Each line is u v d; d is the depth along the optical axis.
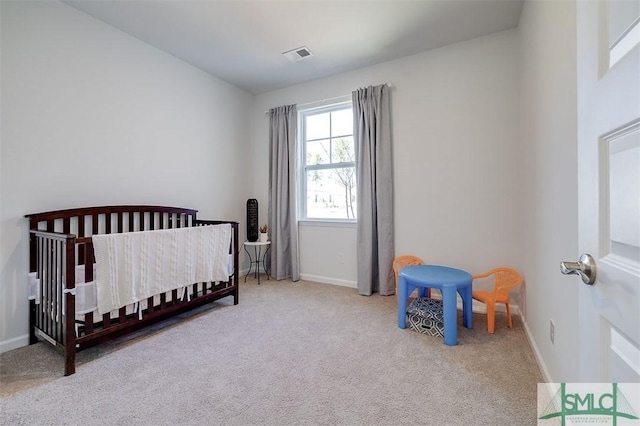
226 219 3.77
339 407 1.42
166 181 3.06
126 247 2.01
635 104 0.52
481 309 2.73
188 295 2.46
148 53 2.88
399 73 3.17
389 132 3.17
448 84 2.92
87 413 1.38
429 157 3.02
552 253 1.52
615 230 0.60
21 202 2.06
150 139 2.90
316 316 2.58
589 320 0.70
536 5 1.87
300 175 3.90
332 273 3.65
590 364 0.69
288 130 3.80
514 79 2.63
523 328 2.32
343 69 3.42
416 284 2.22
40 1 2.15
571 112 1.25
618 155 0.58
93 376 1.68
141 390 1.55
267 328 2.33
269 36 2.74
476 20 2.52
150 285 2.16
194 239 2.48
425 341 2.10
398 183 3.18
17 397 1.49
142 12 2.39
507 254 2.69
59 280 1.80
